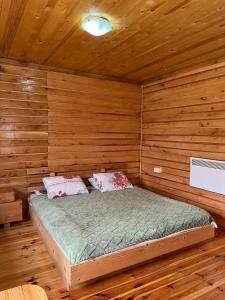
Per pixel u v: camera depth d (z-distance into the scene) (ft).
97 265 6.27
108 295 6.24
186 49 9.20
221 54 9.74
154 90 13.75
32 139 11.51
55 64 11.40
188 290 6.47
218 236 9.68
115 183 12.32
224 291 6.45
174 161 12.55
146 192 11.72
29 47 9.21
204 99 10.81
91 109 13.00
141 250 7.04
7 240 9.07
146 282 6.79
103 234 6.80
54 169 12.17
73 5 6.20
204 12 6.48
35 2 6.07
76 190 11.16
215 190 10.37
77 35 8.02
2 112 10.76
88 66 11.60
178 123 12.23
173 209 9.07
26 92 11.22
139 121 14.78
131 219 7.98
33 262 7.63
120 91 13.85
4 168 10.97
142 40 8.37
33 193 11.46
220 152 10.19
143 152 14.75
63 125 12.26
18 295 4.09
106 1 5.99
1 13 6.61
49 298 6.08
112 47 9.04
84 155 12.96
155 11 6.44
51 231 7.43
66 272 6.23
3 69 10.62
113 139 13.87
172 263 7.75
